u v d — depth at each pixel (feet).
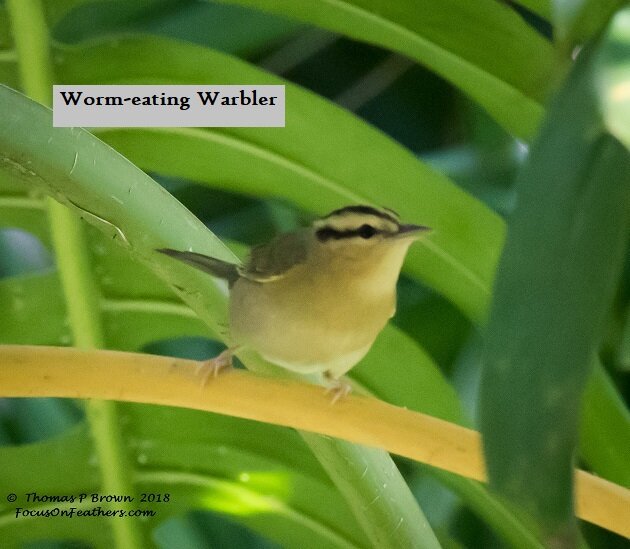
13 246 14.88
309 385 14.16
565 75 13.07
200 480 14.51
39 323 14.46
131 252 14.28
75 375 14.16
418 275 14.49
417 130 15.23
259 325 14.38
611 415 14.40
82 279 14.44
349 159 14.46
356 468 14.24
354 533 14.49
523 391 12.71
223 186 14.48
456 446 14.14
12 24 14.38
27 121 14.20
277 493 14.51
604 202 12.58
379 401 14.15
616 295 14.65
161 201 14.28
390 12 14.40
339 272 14.37
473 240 14.46
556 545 12.66
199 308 14.32
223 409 14.19
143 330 14.47
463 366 14.89
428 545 14.28
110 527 14.49
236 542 14.76
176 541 14.71
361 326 14.40
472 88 14.43
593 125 12.32
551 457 12.59
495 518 14.47
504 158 14.96
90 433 14.48
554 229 12.73
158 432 14.49
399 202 14.47
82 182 14.23
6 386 14.15
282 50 15.15
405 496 14.28
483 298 14.47
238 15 14.90
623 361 14.07
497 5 14.38
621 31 12.17
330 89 15.23
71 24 14.76
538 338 12.71
